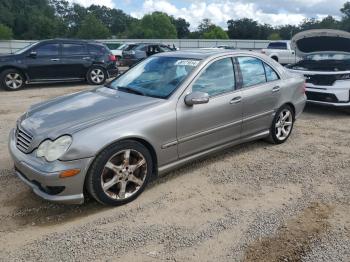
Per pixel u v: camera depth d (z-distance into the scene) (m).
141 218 3.63
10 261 2.98
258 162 5.08
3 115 7.89
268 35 100.00
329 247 3.16
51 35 90.12
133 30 91.88
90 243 3.23
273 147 5.70
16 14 93.44
